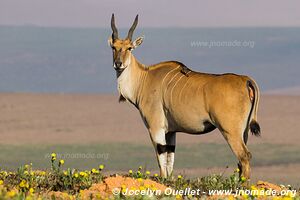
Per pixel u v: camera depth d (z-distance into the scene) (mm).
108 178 40781
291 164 150000
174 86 48500
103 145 183750
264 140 193875
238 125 45156
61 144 184875
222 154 165125
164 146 49719
